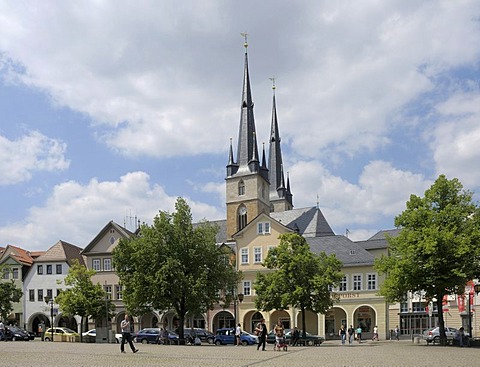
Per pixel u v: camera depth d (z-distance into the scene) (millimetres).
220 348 44562
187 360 27859
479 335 70438
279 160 147000
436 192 48469
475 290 50219
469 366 24500
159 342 63000
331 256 59969
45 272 91938
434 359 29625
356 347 48375
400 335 77688
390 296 48531
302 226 113125
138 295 55719
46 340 68625
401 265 46500
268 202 133375
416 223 48469
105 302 72812
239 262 83562
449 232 45781
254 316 82625
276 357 31641
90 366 23125
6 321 82438
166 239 58094
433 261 45500
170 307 57594
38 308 91312
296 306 58031
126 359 28078
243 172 129000
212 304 59219
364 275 77312
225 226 129750
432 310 78125
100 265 88688
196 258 58094
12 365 23500
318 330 78312
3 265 82500
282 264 58062
